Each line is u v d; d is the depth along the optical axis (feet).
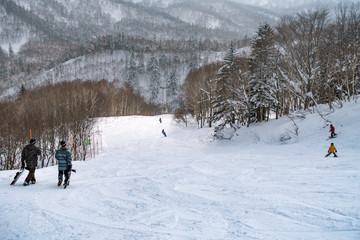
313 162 40.68
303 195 21.77
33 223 16.63
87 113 111.86
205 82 151.02
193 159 57.98
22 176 35.32
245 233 14.43
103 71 534.78
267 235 14.03
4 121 85.97
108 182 31.35
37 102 140.46
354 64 82.28
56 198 23.12
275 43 107.04
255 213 17.89
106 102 202.59
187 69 530.68
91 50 642.22
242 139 102.01
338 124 71.92
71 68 574.56
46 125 94.79
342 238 13.03
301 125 83.71
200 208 19.74
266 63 104.12
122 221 17.13
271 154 57.57
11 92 469.98
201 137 122.62
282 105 109.29
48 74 556.51
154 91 409.69
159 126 160.56
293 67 99.76
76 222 16.96
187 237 14.16
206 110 156.04
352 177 27.66
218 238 13.89
